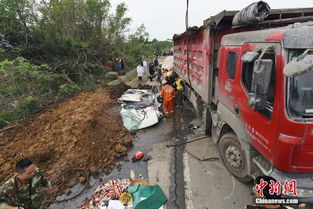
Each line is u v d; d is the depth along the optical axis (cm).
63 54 1098
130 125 575
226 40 338
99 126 581
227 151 363
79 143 492
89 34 1403
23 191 239
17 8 922
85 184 371
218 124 400
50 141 498
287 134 206
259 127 251
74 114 657
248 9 285
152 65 1379
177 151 462
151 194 306
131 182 352
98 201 316
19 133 542
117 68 1507
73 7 1266
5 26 913
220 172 380
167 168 405
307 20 280
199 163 411
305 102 200
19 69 758
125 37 1834
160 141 513
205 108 490
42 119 623
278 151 216
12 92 730
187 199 323
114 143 504
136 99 735
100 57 1435
